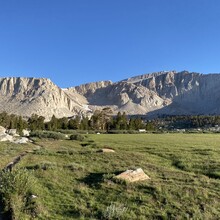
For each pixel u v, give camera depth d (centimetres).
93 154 3781
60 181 2369
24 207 1773
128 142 6016
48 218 1655
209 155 3709
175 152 4038
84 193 2066
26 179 2056
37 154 4128
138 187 2130
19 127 12631
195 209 1752
